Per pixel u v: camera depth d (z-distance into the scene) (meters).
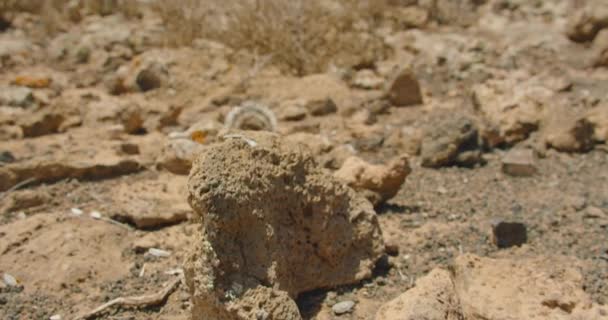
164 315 0.63
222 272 0.56
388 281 0.67
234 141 0.60
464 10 1.79
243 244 0.58
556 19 1.73
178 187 0.86
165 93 1.25
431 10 1.71
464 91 1.25
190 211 0.78
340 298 0.64
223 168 0.58
